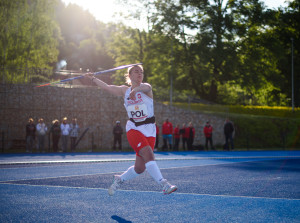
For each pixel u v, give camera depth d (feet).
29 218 14.17
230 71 126.11
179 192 20.99
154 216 14.55
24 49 119.44
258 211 15.74
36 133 79.87
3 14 116.26
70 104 84.38
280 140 105.81
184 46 124.26
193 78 130.62
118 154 63.87
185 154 65.82
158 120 94.53
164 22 123.95
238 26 125.90
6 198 18.63
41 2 126.62
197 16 126.21
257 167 39.24
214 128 102.37
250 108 127.54
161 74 129.08
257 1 127.54
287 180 27.61
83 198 18.70
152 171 15.03
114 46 139.95
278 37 161.07
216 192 21.17
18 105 80.18
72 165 39.40
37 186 22.99
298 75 170.71
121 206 16.61
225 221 13.78
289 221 13.93
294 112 131.85
